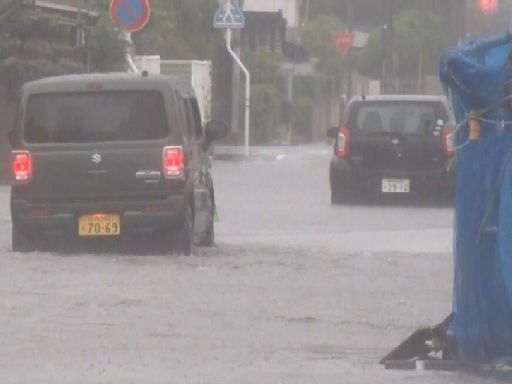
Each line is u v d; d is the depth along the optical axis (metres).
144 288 40.69
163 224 47.59
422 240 55.12
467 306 29.30
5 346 32.12
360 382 28.58
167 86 48.03
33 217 47.81
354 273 44.62
